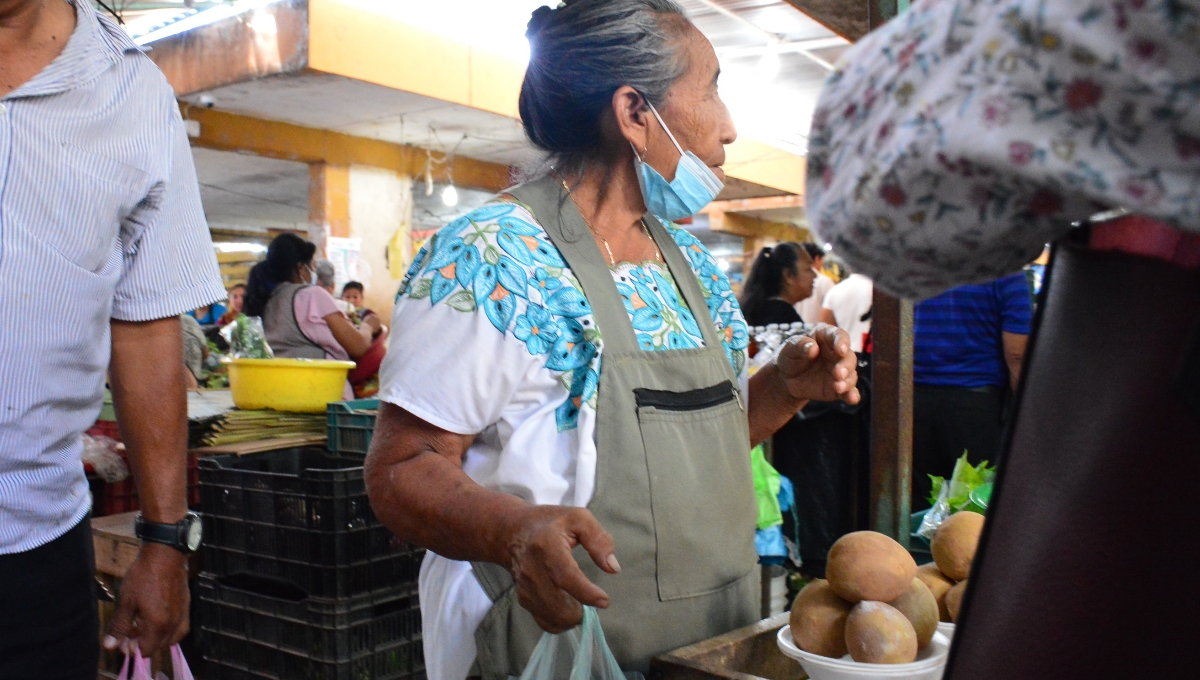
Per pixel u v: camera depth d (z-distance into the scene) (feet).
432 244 4.10
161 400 4.69
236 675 7.02
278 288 14.39
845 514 9.70
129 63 4.28
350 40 20.93
